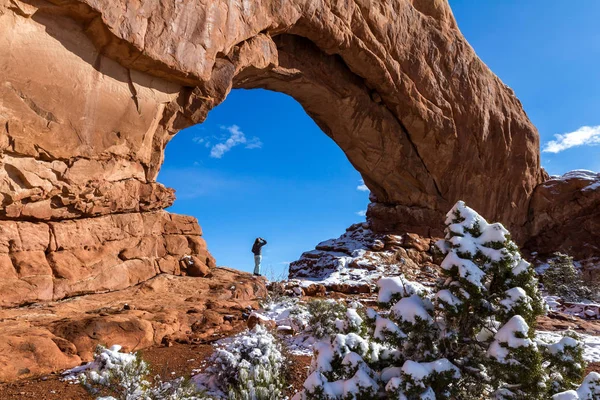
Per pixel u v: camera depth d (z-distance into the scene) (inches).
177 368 233.6
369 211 847.7
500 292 146.8
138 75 385.7
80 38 340.8
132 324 268.1
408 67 706.8
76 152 345.7
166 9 381.7
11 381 201.2
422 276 664.4
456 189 845.8
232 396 193.5
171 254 450.3
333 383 135.2
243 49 471.2
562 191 922.1
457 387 136.3
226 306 365.7
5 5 292.8
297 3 520.1
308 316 329.7
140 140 401.7
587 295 633.6
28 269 311.0
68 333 243.9
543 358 144.6
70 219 359.3
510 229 916.0
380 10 647.1
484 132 831.7
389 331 140.5
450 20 808.3
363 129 738.2
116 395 170.2
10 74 299.0
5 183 306.0
